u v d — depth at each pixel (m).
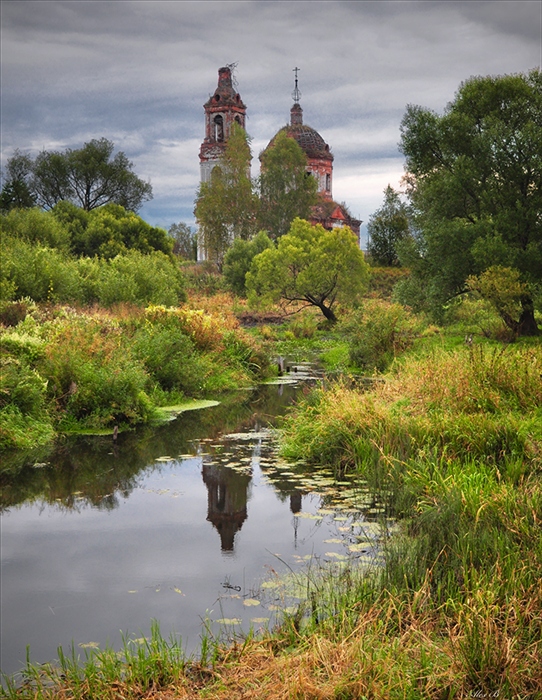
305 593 5.48
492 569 5.08
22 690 4.22
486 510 6.35
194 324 19.05
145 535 6.93
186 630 4.96
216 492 8.45
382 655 4.23
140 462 9.94
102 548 6.56
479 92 22.47
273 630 4.91
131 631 4.95
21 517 7.54
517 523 5.89
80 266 26.58
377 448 9.08
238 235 71.00
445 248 21.59
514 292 19.16
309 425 10.48
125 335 15.95
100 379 12.62
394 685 3.94
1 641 4.81
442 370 11.33
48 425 11.58
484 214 22.12
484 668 4.09
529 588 4.69
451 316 23.62
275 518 7.42
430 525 6.23
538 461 7.83
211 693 4.07
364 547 6.46
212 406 14.85
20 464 9.81
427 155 23.52
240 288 50.56
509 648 4.07
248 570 6.00
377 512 7.48
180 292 34.09
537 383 10.22
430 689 3.99
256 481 8.89
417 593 4.81
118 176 59.50
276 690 3.97
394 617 4.78
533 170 20.81
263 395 16.39
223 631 4.92
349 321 22.44
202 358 17.73
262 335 31.06
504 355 11.50
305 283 35.06
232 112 78.62
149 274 27.62
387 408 10.16
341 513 7.49
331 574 5.84
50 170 58.28
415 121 23.11
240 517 7.47
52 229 36.22
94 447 10.85
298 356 25.59
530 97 22.06
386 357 19.30
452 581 5.08
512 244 20.64
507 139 21.00
